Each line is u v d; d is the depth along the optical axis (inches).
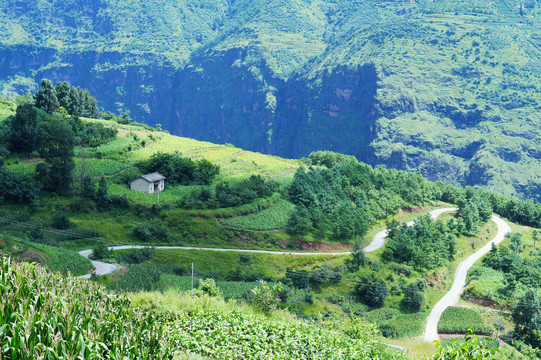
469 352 709.3
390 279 3887.8
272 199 4758.9
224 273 3437.5
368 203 5300.2
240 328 1084.5
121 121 7352.4
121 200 4050.2
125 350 593.0
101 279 2640.3
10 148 4584.2
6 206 3654.0
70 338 552.1
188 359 797.2
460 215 5753.0
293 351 1039.6
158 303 1186.0
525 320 3245.6
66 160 4092.0
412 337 3002.0
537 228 6063.0
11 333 534.3
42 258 2746.1
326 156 6840.6
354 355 1112.8
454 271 4461.1
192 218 4121.6
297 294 3289.9
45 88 5885.8
